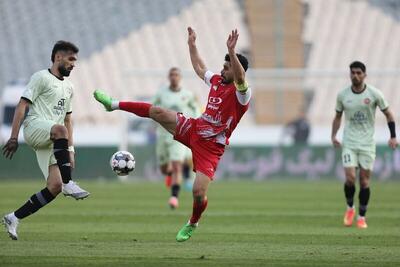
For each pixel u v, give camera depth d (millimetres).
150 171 98188
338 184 89250
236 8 127562
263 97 112812
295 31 123125
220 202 62312
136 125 104562
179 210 54062
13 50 123438
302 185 87125
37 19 128500
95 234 38000
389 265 27688
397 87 117812
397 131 107938
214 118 31703
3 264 26750
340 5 127312
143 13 129375
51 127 31297
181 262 27875
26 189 75750
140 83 118938
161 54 123562
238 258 29375
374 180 96312
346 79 114438
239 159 98250
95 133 109562
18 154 95938
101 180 97000
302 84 113188
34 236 36531
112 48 124188
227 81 31922
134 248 32375
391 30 125188
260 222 45938
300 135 108688
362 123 45094
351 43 123188
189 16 127875
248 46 122062
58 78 32406
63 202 60844
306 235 38812
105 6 130500
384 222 46688
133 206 57500
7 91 107938
